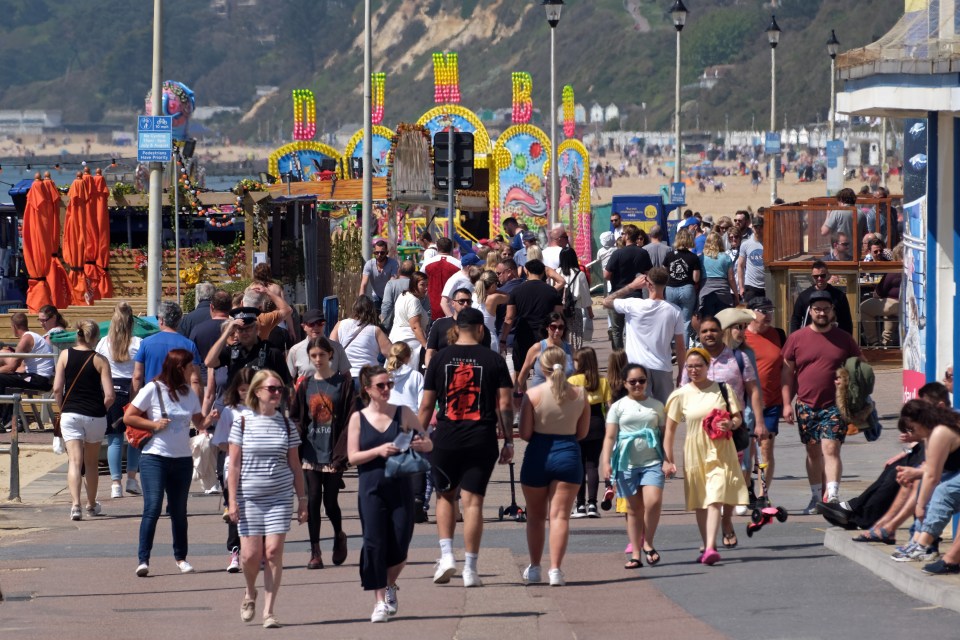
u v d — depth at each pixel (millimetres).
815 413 41781
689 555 38125
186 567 38094
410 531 31406
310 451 37719
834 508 38156
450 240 70938
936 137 38969
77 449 46656
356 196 126562
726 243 84125
